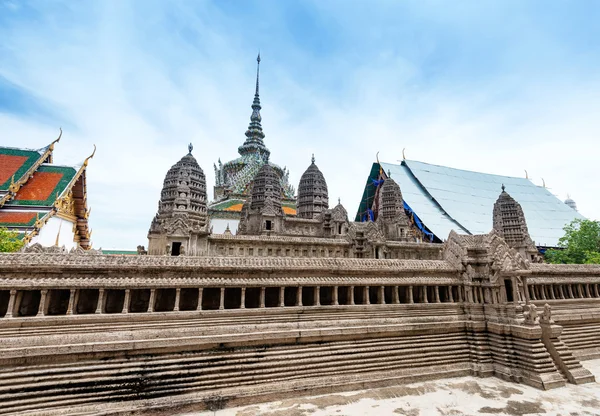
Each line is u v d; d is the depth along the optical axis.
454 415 18.11
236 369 20.50
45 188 61.16
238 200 88.12
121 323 20.92
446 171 117.81
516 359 24.22
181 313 22.14
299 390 20.33
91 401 17.66
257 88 116.50
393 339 24.95
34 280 20.19
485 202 108.25
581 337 30.27
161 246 44.81
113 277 22.11
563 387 22.02
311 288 28.69
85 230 74.06
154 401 18.20
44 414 16.67
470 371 24.62
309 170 72.19
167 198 51.94
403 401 19.88
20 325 19.27
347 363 22.58
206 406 18.52
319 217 64.50
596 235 64.25
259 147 106.56
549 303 33.22
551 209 113.31
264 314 23.94
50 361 18.25
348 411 18.55
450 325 26.72
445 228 88.06
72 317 20.19
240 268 24.53
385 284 27.89
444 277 29.77
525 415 18.09
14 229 52.38
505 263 27.56
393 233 69.50
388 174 94.56
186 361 20.00
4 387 16.91
